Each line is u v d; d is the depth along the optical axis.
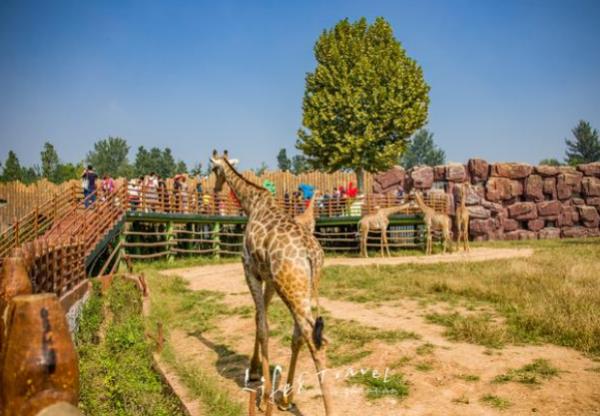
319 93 28.41
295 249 5.29
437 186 33.31
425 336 8.28
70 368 1.73
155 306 11.30
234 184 7.11
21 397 1.65
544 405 5.50
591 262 15.49
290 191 32.00
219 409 5.55
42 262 7.67
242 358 7.91
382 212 22.95
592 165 34.59
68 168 53.91
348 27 29.27
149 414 5.56
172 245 21.06
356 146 27.45
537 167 33.75
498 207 32.88
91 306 10.62
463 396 5.88
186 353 8.34
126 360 7.20
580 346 7.32
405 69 28.66
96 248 15.06
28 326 1.68
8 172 55.84
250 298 12.65
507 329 8.33
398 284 13.27
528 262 16.17
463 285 11.91
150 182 21.44
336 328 9.00
